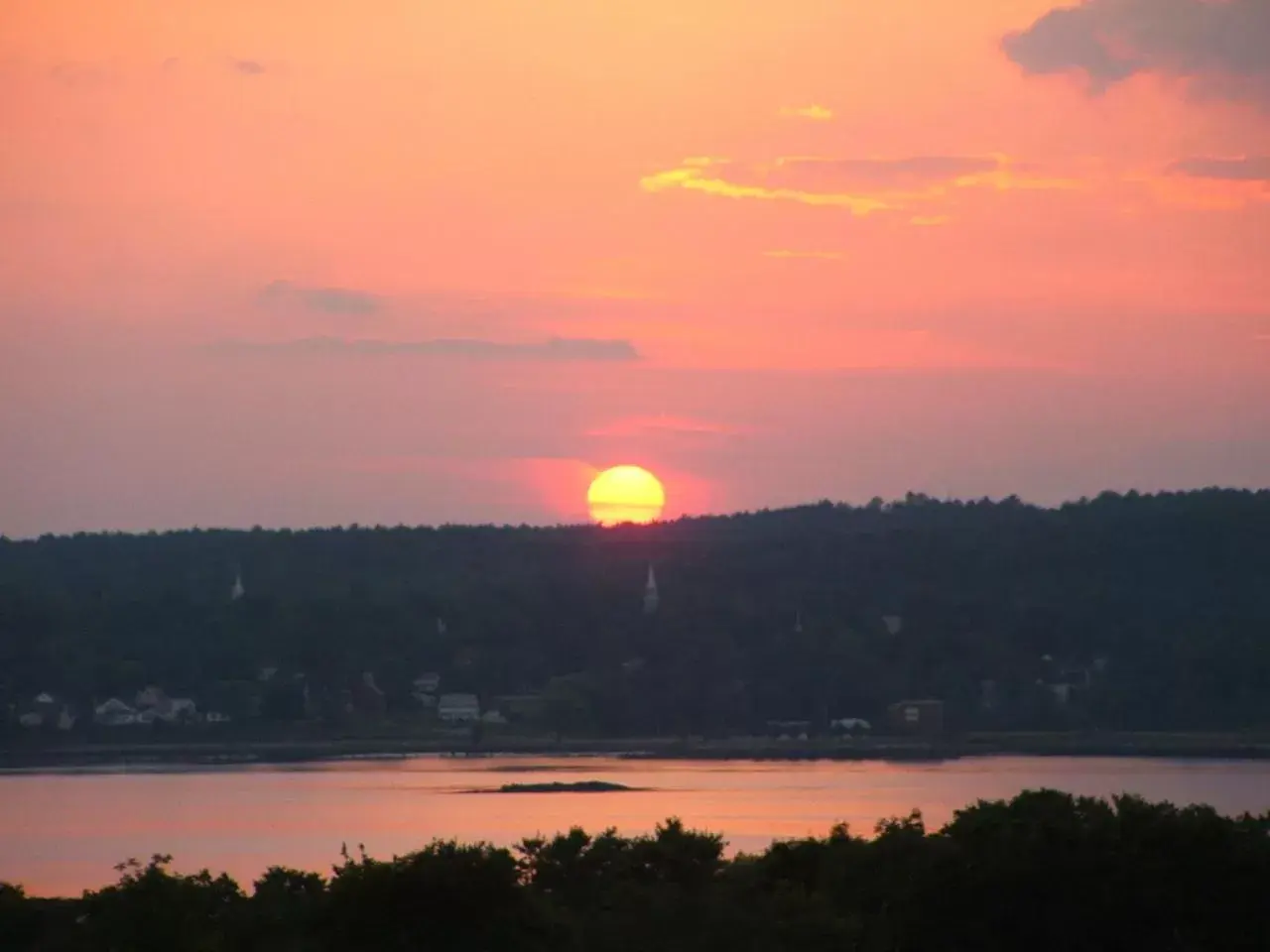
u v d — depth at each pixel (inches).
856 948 3609.7
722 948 3469.5
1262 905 3656.5
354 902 3385.8
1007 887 3663.9
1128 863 3681.1
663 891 3612.2
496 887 3405.5
